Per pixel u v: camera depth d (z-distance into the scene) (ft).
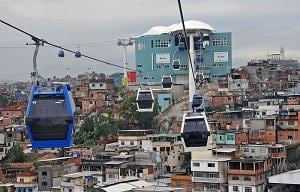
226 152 404.57
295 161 422.82
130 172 413.80
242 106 597.52
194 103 247.70
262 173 374.22
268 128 465.47
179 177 391.65
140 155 450.30
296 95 615.57
